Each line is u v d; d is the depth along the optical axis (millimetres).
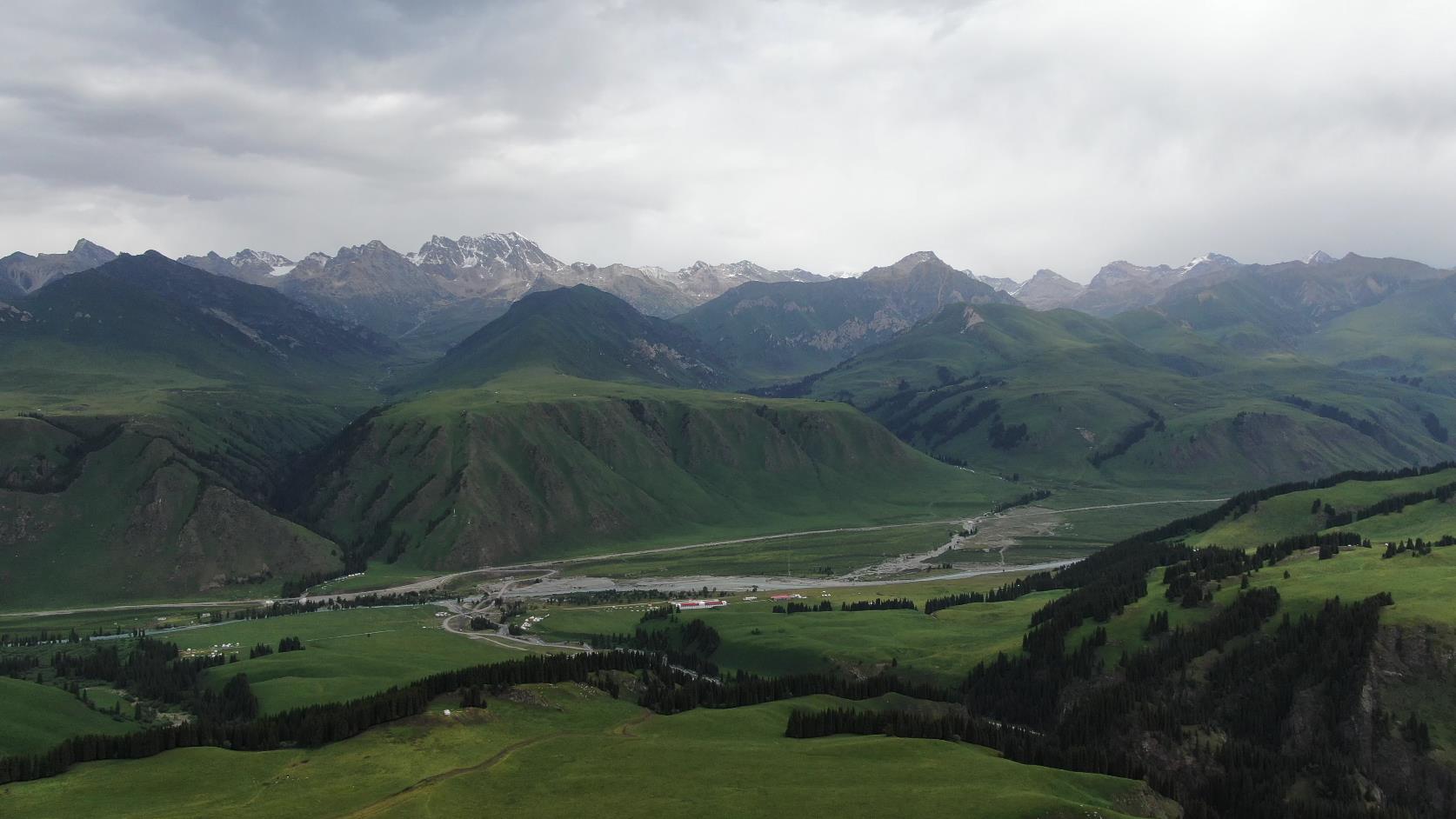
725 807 123312
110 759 141875
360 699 168625
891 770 138250
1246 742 179000
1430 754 164125
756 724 168250
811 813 121562
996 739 168125
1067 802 127250
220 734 150500
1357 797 162125
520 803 124312
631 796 127000
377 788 128625
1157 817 139625
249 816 119000
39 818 119438
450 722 152500
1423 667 176625
